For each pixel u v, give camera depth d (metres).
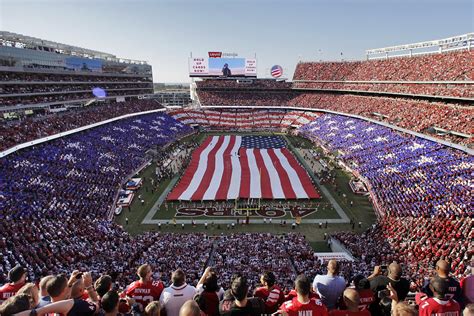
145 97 118.12
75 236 33.03
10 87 60.84
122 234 37.25
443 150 53.09
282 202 50.56
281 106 117.56
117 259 28.47
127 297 8.67
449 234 30.95
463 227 31.70
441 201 38.94
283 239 35.62
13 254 25.91
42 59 67.44
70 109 77.75
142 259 28.19
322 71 118.25
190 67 116.56
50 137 56.69
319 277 8.62
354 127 82.06
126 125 85.31
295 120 110.94
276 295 8.80
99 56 95.75
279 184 57.66
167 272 24.88
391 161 56.59
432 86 72.25
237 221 43.88
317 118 102.56
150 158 71.69
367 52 111.31
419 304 7.47
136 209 47.91
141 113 95.50
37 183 44.12
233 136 100.56
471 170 44.50
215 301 8.20
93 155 60.72
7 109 58.84
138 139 79.69
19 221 33.38
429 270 24.08
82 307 6.67
